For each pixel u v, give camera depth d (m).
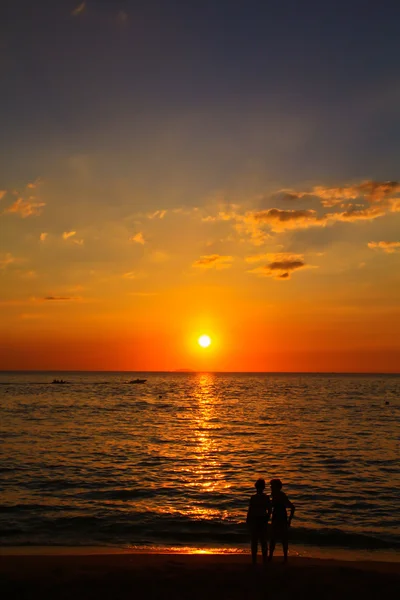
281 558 15.65
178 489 25.70
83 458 34.62
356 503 23.14
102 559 15.02
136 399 112.44
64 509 21.55
